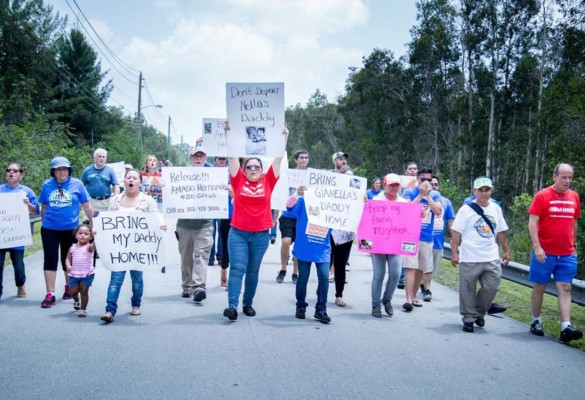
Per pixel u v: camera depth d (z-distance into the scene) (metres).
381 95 44.38
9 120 28.66
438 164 42.34
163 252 6.59
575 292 7.08
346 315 7.17
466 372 5.02
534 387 4.71
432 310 7.73
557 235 6.50
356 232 7.09
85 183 10.41
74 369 4.69
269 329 6.21
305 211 6.86
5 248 7.27
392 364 5.15
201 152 8.39
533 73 38.12
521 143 37.84
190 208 7.58
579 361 5.52
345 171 9.42
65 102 49.03
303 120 77.88
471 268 6.64
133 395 4.16
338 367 4.99
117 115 56.31
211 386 4.40
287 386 4.46
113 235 6.48
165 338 5.70
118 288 6.42
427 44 41.19
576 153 20.80
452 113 40.53
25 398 4.05
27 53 40.41
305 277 6.80
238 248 6.58
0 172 19.56
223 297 7.89
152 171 12.37
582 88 23.25
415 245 7.15
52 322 6.22
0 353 5.07
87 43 52.66
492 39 38.69
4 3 39.41
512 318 7.55
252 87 6.76
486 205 6.86
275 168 6.77
